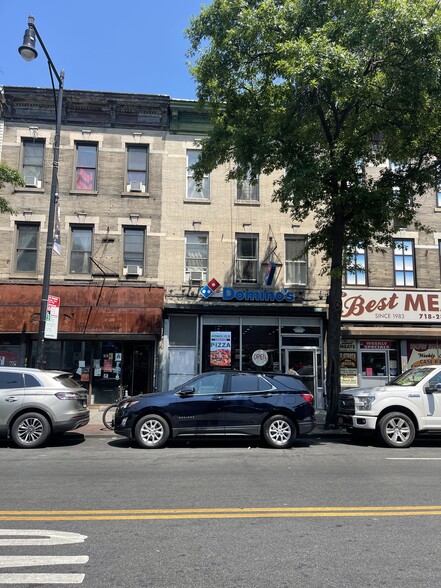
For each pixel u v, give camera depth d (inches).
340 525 195.3
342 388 690.8
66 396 400.2
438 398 406.0
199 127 714.2
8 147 676.1
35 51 431.2
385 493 246.1
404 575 147.7
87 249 676.1
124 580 143.8
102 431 466.0
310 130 515.5
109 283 665.0
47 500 230.4
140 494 241.9
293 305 677.3
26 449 384.5
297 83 432.1
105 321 631.2
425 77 419.8
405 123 484.1
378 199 459.8
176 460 336.8
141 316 637.3
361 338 693.9
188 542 175.6
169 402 391.9
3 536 180.9
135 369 674.2
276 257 696.4
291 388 406.0
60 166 682.8
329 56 411.8
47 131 687.7
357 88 430.9
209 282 670.5
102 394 662.5
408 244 727.1
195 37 504.7
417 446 410.3
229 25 483.8
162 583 141.9
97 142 697.0
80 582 142.2
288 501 230.4
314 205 533.6
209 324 679.1
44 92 679.7
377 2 423.8
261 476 284.5
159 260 679.1
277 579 144.8
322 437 460.1
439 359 703.1
